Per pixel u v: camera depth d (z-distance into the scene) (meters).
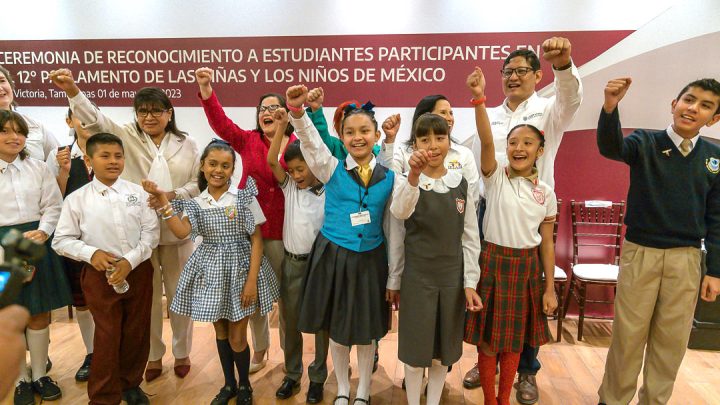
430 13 2.86
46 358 2.16
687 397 2.17
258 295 2.01
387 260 1.92
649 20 2.71
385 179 1.82
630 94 2.80
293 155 1.93
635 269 1.83
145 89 2.13
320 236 1.90
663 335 1.83
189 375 2.35
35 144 2.30
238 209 1.97
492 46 2.85
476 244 1.78
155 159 2.15
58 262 2.13
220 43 3.01
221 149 1.95
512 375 1.86
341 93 3.00
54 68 3.12
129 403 2.01
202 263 1.96
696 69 2.70
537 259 1.80
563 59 1.75
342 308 1.83
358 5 2.90
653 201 1.76
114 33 3.06
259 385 2.25
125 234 1.90
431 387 1.89
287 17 2.95
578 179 2.96
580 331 2.76
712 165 1.71
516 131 1.74
